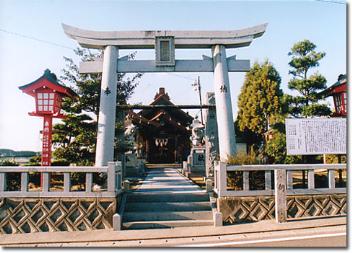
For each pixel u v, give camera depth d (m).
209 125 16.48
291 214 9.65
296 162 16.27
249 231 8.41
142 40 13.28
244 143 31.47
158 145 33.00
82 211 9.27
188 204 10.07
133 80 17.77
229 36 13.45
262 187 10.37
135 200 10.64
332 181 9.94
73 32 13.19
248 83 30.22
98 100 15.54
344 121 10.66
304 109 19.66
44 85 12.21
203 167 19.31
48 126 12.45
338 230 8.27
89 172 9.45
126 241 7.98
